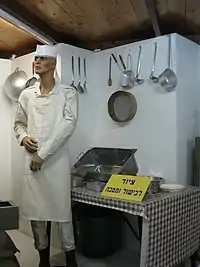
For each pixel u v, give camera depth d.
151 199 2.38
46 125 2.55
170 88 2.99
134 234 3.22
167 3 2.71
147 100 3.17
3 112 4.10
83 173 2.94
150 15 2.83
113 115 3.39
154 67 3.11
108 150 3.34
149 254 2.24
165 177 3.04
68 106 2.59
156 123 3.11
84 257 3.12
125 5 2.75
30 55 3.81
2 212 1.94
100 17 3.05
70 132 2.56
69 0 2.65
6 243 2.06
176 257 2.53
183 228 2.63
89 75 3.57
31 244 3.44
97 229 3.06
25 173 2.62
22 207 2.65
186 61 3.15
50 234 3.12
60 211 2.57
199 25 3.27
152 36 3.51
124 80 3.28
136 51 3.25
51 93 2.58
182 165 3.06
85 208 3.15
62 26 3.29
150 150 3.15
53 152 2.50
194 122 3.29
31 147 2.54
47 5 2.76
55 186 2.56
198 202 2.86
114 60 3.43
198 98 3.36
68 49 3.38
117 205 2.42
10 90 3.89
